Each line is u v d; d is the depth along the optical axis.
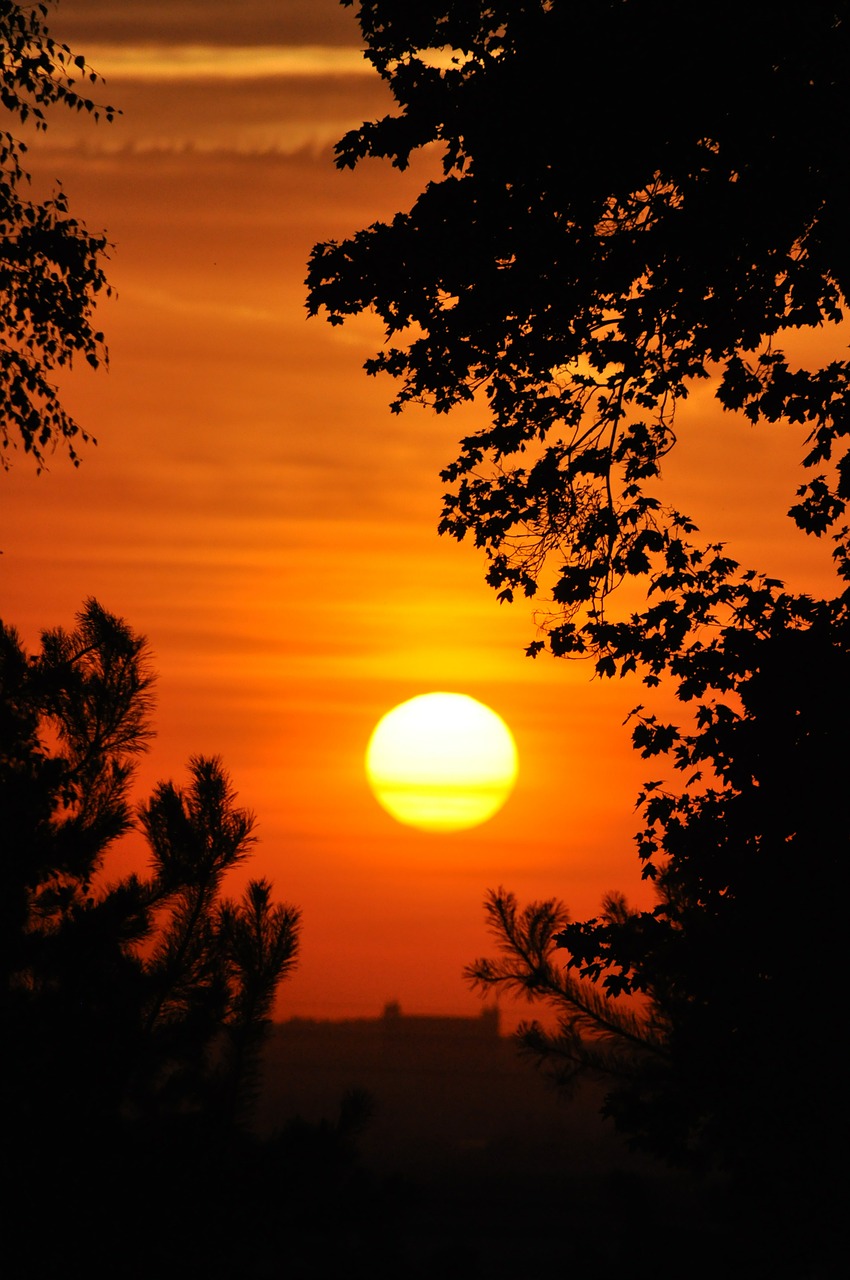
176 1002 47.47
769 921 49.72
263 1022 48.50
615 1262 53.94
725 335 56.88
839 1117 48.16
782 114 50.53
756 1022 49.22
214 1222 42.75
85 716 47.41
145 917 46.84
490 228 54.56
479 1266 51.94
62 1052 40.62
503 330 57.47
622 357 57.59
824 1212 48.19
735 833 51.53
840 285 53.44
